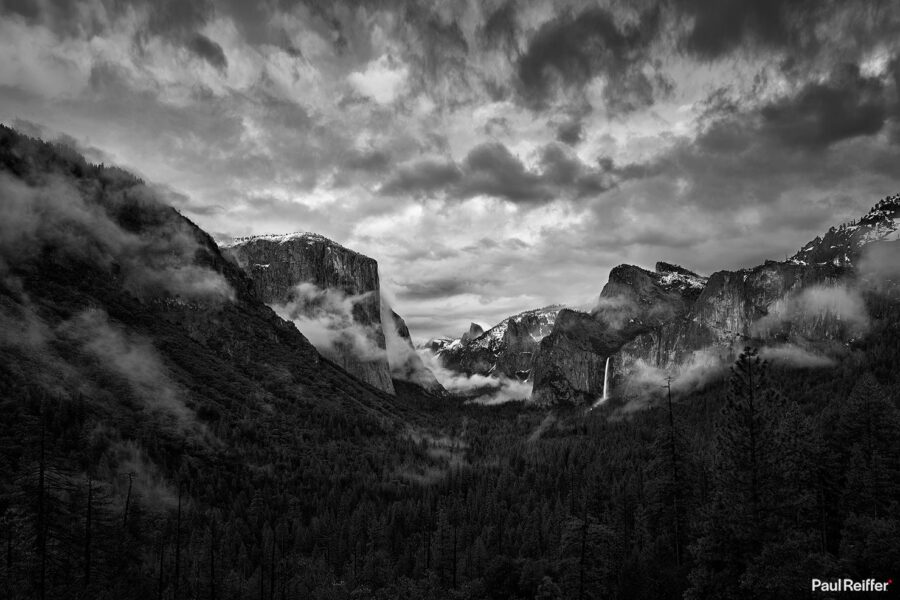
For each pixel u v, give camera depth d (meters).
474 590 91.88
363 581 117.75
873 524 55.47
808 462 61.66
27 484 71.12
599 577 68.88
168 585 98.06
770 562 41.56
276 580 118.38
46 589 66.56
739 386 47.44
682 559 70.00
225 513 161.50
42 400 159.12
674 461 73.94
